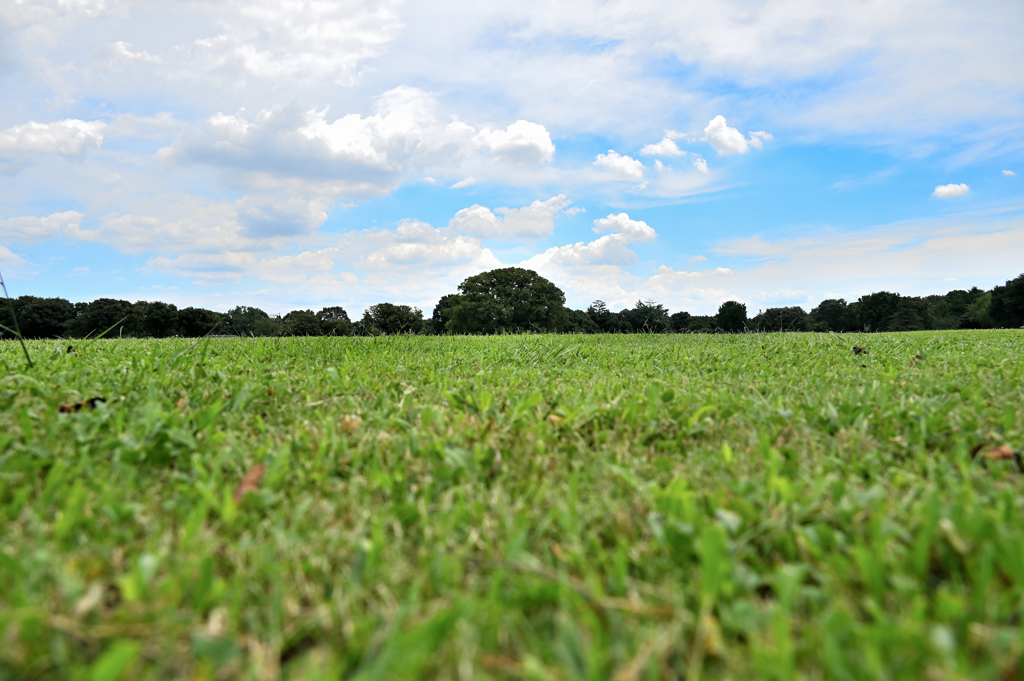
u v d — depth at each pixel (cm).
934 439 196
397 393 279
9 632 79
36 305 4547
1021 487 145
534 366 414
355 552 110
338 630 87
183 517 125
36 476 147
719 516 122
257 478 151
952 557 107
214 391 259
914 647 78
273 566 99
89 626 85
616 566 100
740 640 89
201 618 90
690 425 217
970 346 601
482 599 97
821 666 80
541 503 143
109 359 369
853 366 408
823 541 114
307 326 4522
